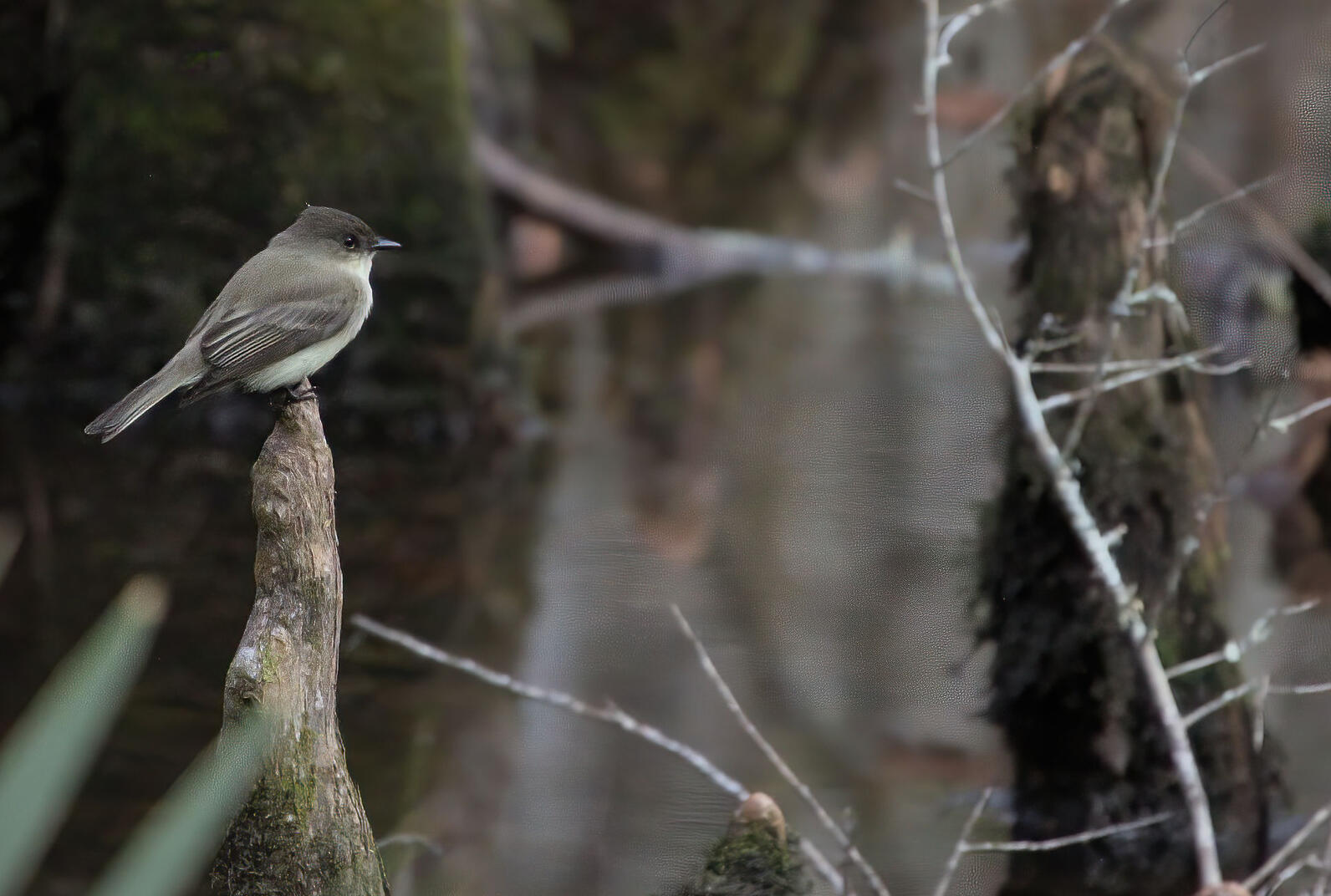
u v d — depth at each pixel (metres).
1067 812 8.04
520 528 13.50
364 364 16.75
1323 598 11.36
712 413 18.25
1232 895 5.20
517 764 8.47
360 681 9.73
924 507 13.86
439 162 17.06
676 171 34.22
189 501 13.59
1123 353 8.09
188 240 16.80
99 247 16.91
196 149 16.69
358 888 5.42
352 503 14.26
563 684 9.73
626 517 13.84
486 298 17.38
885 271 28.59
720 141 34.72
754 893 5.85
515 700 9.44
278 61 16.59
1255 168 14.69
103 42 16.75
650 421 17.98
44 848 7.17
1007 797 8.15
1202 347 8.95
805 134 35.12
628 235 28.25
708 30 34.62
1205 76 6.77
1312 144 14.23
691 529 13.44
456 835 7.58
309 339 8.08
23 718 8.64
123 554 11.91
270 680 5.37
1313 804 8.17
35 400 17.06
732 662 10.11
